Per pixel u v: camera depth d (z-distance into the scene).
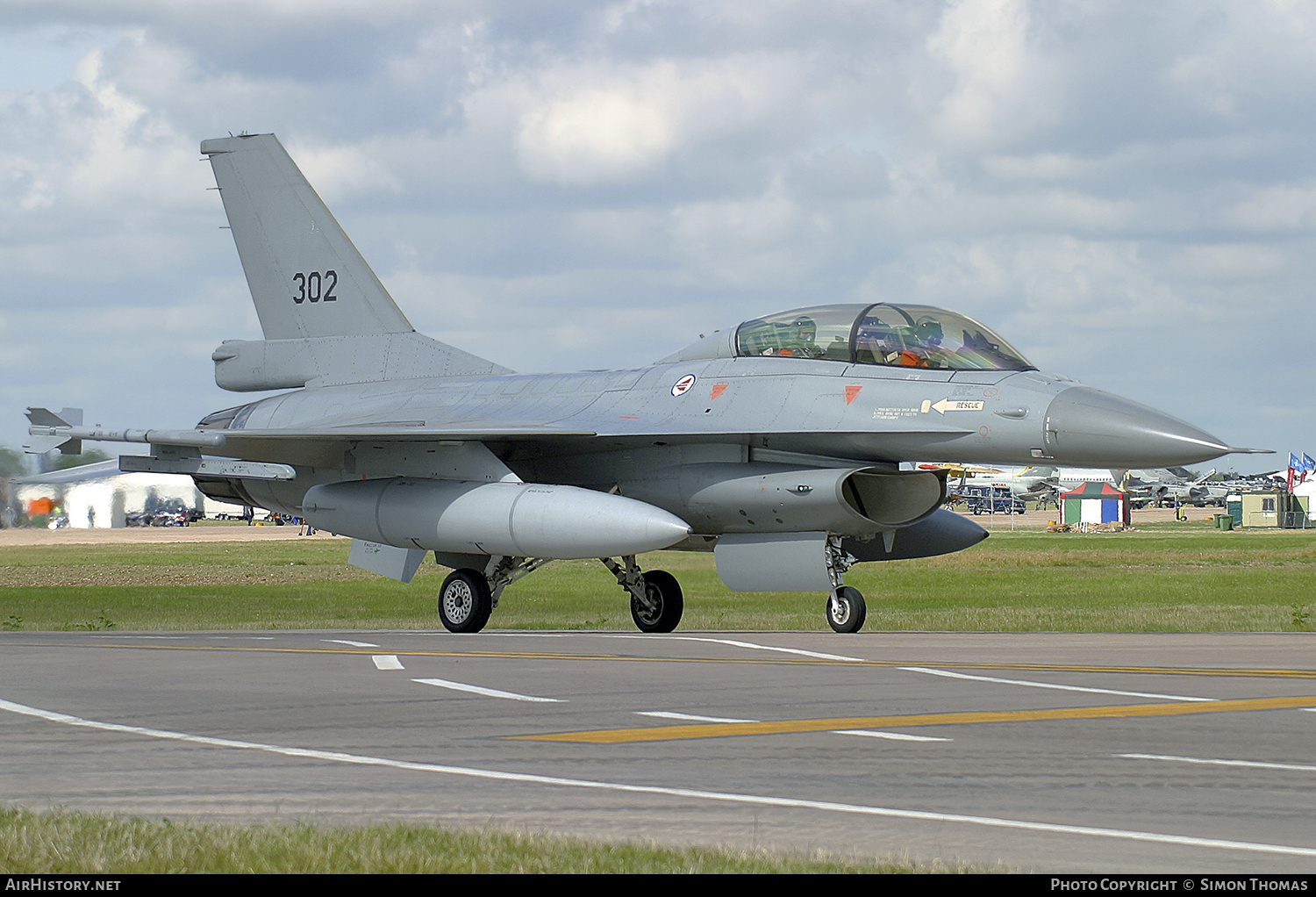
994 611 81.06
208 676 43.81
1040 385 61.28
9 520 173.88
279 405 84.81
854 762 28.30
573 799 24.66
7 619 87.62
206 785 26.05
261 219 88.06
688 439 67.50
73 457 122.25
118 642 59.53
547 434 67.31
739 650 52.38
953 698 38.06
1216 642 55.72
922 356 64.19
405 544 70.81
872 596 106.56
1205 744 30.41
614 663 47.41
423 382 81.88
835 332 66.62
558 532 63.97
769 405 65.75
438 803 24.31
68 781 26.44
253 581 144.50
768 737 31.38
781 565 65.81
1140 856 20.47
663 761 28.44
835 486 62.91
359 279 85.56
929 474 65.69
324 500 73.69
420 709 36.03
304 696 38.69
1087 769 27.48
